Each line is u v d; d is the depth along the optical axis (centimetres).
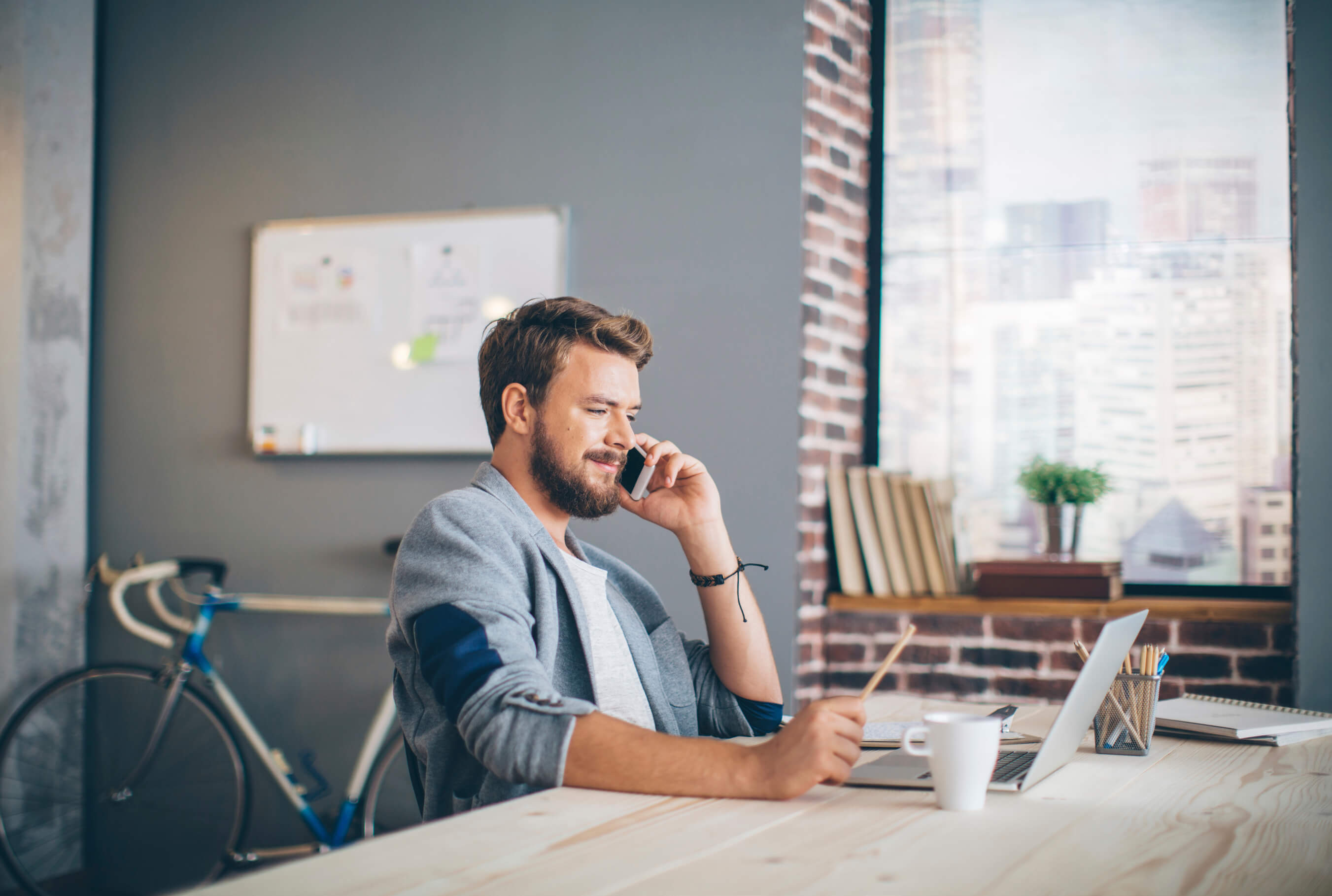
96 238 324
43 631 303
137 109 323
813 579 270
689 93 277
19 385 299
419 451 290
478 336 287
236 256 312
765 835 80
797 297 265
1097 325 282
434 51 299
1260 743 122
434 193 296
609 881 69
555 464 128
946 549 274
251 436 305
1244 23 277
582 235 282
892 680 268
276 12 314
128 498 315
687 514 141
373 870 71
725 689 141
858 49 292
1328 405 242
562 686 119
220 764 301
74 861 307
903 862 74
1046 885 69
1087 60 286
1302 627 240
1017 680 260
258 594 301
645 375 274
